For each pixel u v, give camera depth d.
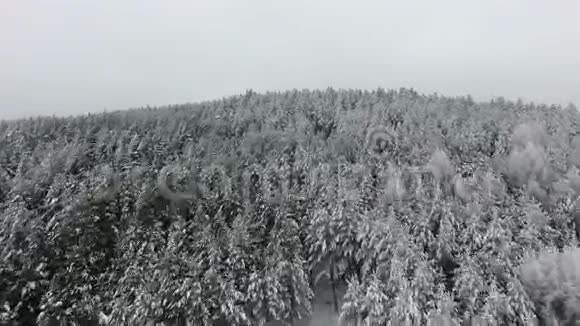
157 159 38.56
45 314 24.81
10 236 27.66
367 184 33.09
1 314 24.75
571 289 23.50
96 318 25.98
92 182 33.09
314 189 32.78
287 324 26.81
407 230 28.25
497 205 30.78
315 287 30.22
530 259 25.41
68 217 29.44
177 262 27.09
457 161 37.19
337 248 29.67
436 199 30.38
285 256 27.56
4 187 33.91
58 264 27.75
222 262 27.33
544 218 28.56
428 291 24.53
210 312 25.52
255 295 25.39
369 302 25.08
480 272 25.44
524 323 22.81
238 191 33.66
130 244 28.70
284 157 38.44
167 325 24.98
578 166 36.06
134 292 26.39
